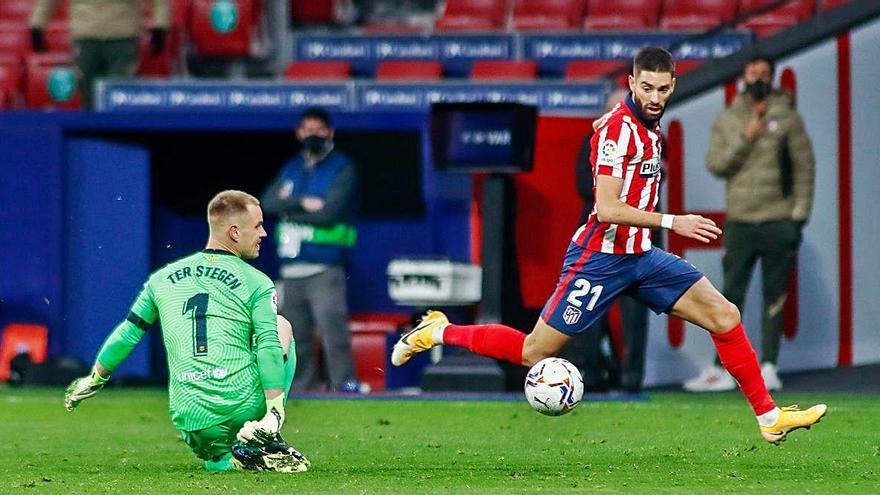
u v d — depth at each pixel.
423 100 56.25
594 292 26.12
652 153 25.30
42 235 51.00
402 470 24.58
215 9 68.06
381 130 49.97
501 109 41.09
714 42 59.78
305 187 44.81
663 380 49.00
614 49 64.12
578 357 43.88
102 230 51.72
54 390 48.16
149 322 24.08
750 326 49.69
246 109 56.78
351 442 30.42
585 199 40.03
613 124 25.16
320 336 49.22
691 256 49.12
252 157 56.12
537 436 31.78
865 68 48.50
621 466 25.44
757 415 25.62
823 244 49.06
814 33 48.81
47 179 50.97
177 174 55.97
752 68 45.34
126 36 59.41
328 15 72.94
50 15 63.25
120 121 50.50
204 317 23.50
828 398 42.88
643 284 26.02
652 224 24.77
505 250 42.25
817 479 23.17
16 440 31.48
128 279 52.22
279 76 70.12
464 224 50.03
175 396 23.67
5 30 71.19
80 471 24.64
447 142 41.44
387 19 81.50
